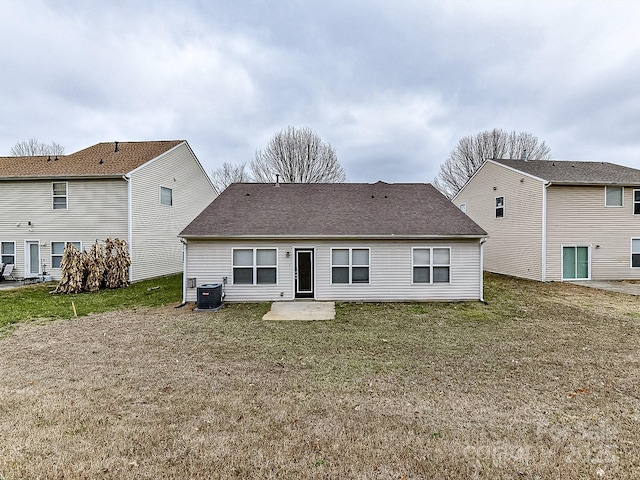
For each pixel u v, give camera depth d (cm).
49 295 1209
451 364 554
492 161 1883
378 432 352
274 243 1109
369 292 1120
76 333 736
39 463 300
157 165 1695
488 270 1925
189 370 525
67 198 1539
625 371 521
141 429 355
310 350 627
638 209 1573
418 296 1123
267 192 1373
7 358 577
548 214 1538
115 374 508
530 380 488
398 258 1122
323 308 1009
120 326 798
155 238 1680
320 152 3106
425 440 338
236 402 418
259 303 1081
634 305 1043
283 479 282
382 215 1209
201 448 323
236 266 1104
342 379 492
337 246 1116
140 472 289
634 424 369
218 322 841
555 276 1539
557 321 847
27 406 404
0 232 1573
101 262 1335
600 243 1557
